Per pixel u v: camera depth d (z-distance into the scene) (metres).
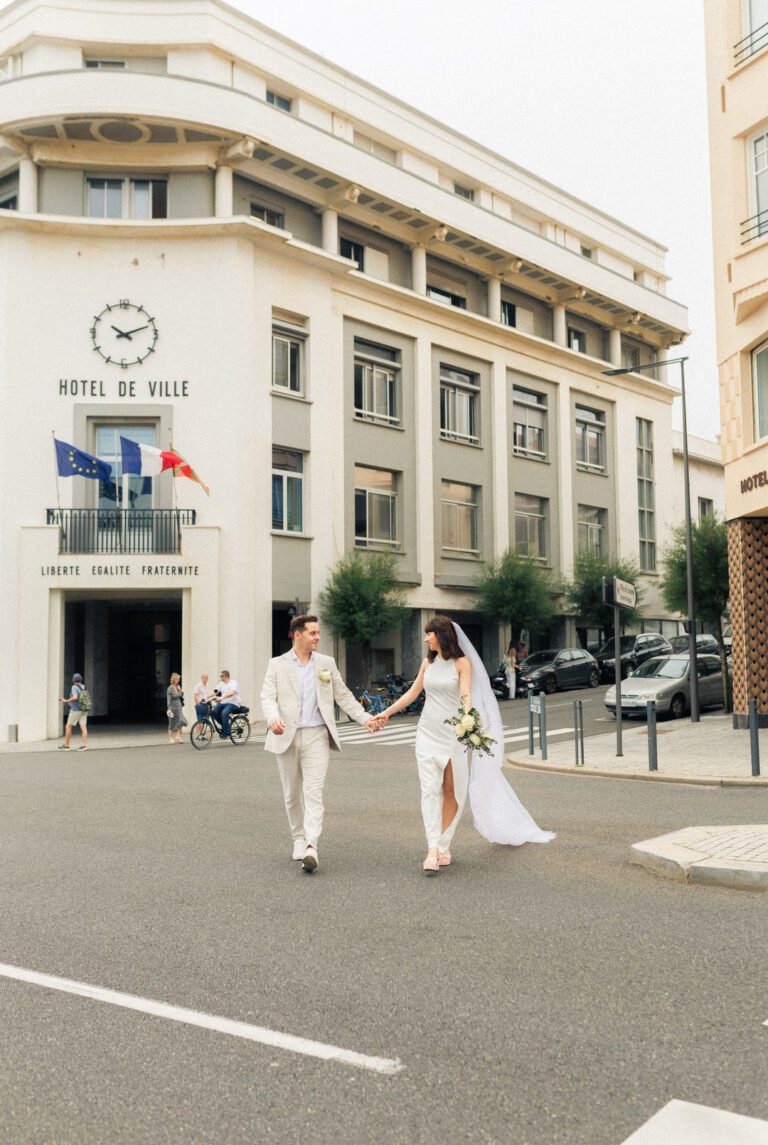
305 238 29.94
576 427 40.09
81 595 26.64
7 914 6.11
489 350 35.62
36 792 12.98
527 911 6.04
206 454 26.34
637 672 25.23
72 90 25.27
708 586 27.69
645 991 4.53
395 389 32.47
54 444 25.70
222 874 7.29
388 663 31.88
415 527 32.44
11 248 26.08
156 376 26.38
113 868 7.55
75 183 26.94
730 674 26.09
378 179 30.33
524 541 37.06
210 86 25.92
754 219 18.38
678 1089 3.50
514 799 8.32
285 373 28.70
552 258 36.97
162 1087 3.60
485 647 35.09
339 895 6.55
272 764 17.30
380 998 4.50
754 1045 3.88
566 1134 3.20
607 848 8.12
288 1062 3.81
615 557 37.81
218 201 27.03
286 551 27.89
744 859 6.84
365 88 31.98
